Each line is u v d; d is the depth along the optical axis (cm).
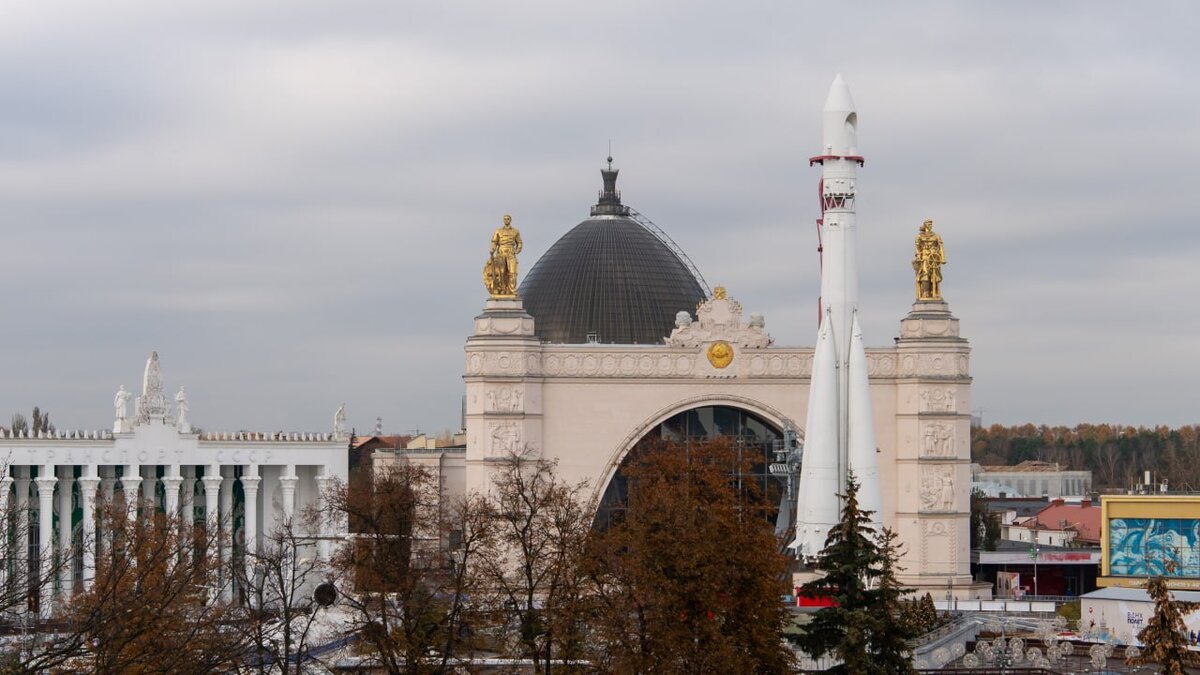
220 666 10569
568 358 19475
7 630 10994
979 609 18600
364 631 11400
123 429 17338
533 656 11612
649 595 11275
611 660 11381
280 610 13312
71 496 17262
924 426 19500
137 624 9550
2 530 10081
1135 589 16838
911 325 19600
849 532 11881
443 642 11762
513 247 19438
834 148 18738
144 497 16725
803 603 16162
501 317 19275
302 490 19288
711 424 19825
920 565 19438
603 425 19512
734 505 13375
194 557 12206
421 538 12288
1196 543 17950
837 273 18812
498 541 14450
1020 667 14500
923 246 19738
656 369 19588
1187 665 14075
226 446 18100
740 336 19675
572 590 11562
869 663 11538
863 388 18762
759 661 11738
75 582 13738
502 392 19188
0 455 16312
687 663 11188
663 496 12088
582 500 18838
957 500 19525
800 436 19562
